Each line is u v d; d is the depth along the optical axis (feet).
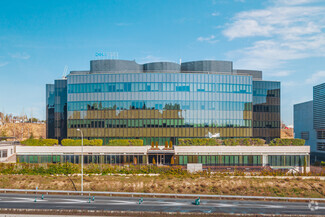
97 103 302.25
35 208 149.48
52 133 354.33
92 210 145.38
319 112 348.79
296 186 201.87
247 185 202.59
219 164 252.01
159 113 298.97
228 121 308.40
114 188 199.41
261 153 252.62
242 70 361.30
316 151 357.61
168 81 301.43
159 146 284.61
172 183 204.64
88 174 222.28
